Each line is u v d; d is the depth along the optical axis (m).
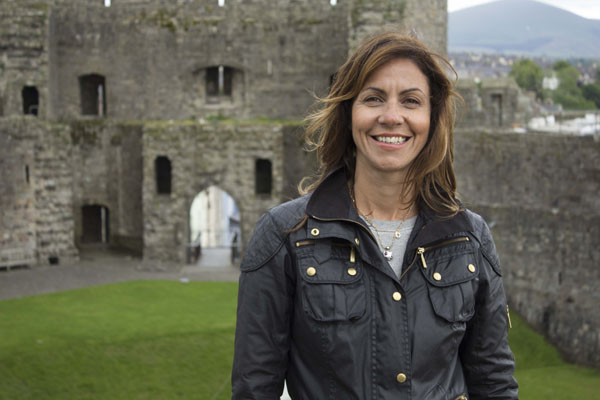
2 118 31.56
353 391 3.83
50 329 23.14
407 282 3.94
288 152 35.41
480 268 4.10
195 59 36.56
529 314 25.75
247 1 36.25
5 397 18.88
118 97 36.97
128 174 36.78
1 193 31.52
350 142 4.28
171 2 36.38
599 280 23.38
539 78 61.88
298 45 36.34
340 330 3.82
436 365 3.91
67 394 19.41
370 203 4.16
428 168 4.03
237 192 34.50
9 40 33.44
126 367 20.91
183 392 19.97
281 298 4.00
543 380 21.94
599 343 23.09
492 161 27.67
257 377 3.98
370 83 3.96
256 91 36.84
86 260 34.59
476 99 32.88
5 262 31.89
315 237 3.92
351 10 30.69
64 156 33.34
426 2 30.41
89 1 36.31
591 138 23.77
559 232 24.80
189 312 25.67
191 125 34.06
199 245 37.03
